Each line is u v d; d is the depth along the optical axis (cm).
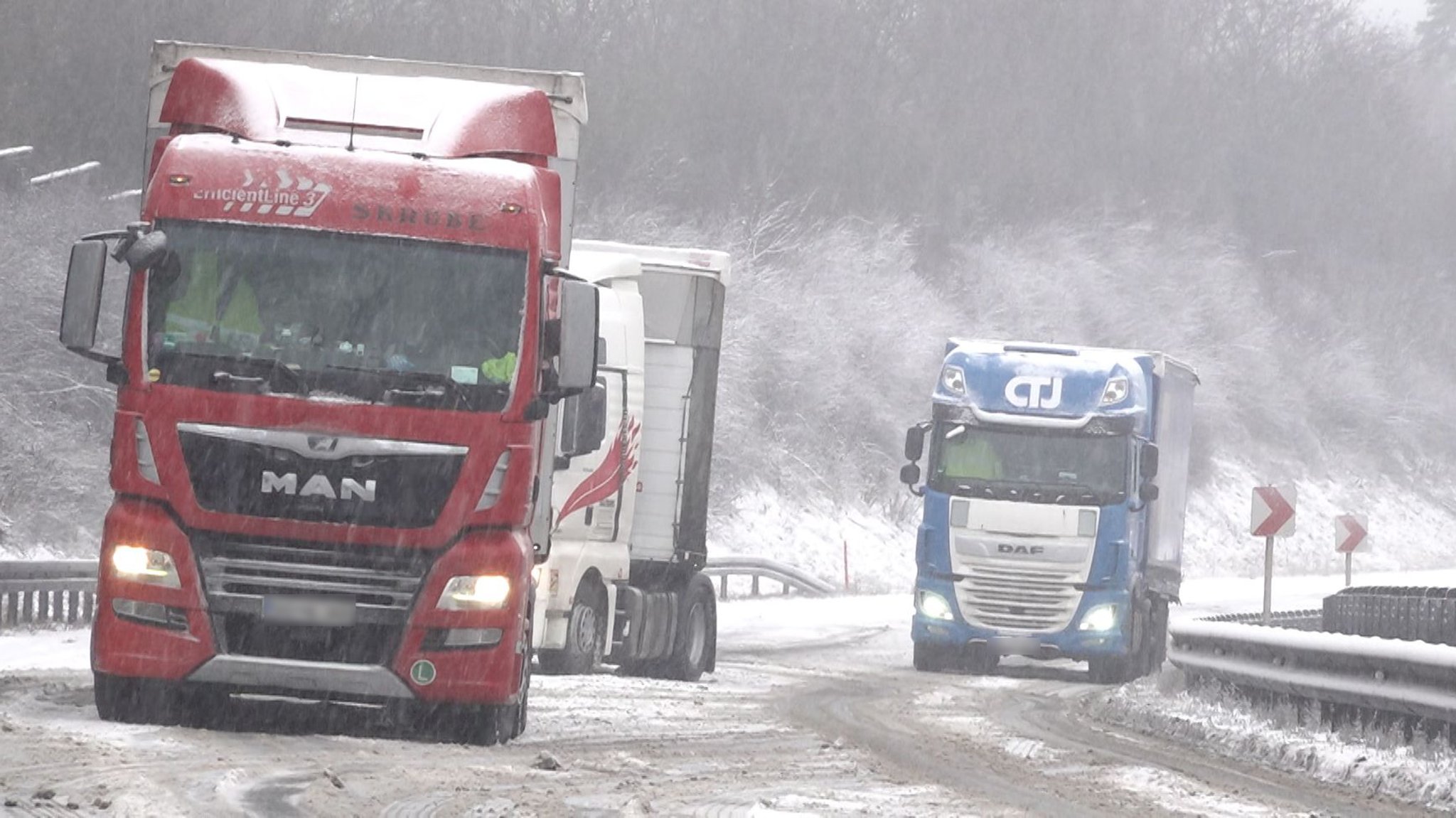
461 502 3562
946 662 7531
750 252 14662
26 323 9831
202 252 3597
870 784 3503
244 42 12550
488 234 3662
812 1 16675
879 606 10844
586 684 5306
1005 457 7375
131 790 2736
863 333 15250
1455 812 3562
